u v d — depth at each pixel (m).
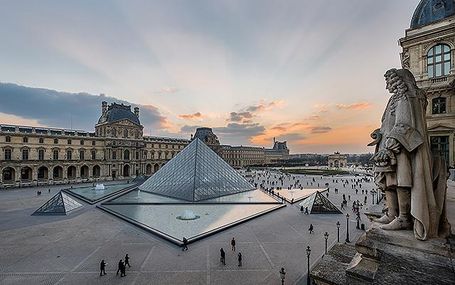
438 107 24.62
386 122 6.61
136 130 131.88
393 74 6.43
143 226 38.16
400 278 5.54
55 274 23.70
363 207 54.38
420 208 5.56
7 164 89.81
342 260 8.26
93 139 115.69
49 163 100.62
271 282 22.11
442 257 5.18
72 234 35.75
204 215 45.03
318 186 94.75
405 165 5.82
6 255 28.27
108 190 79.88
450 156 23.89
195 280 22.48
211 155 73.81
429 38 24.48
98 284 21.88
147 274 23.64
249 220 42.94
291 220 43.62
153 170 143.50
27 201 63.31
